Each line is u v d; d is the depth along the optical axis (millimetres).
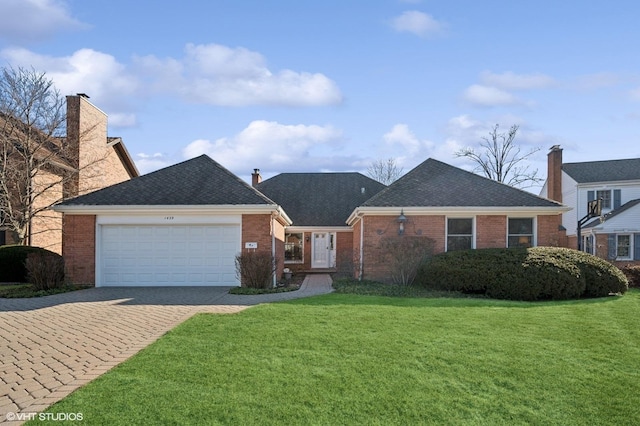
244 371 5613
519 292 12430
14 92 18859
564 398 5035
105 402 4641
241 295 12883
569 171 31750
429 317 8961
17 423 4211
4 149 18344
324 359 6137
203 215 15352
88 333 7863
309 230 25516
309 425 4266
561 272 12453
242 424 4246
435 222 16656
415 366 5906
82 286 14789
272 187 28516
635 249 26391
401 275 15609
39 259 14094
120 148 26766
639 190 28984
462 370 5797
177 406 4562
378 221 16766
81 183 22109
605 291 13133
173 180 16906
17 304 11320
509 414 4637
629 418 4594
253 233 15383
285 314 9195
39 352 6617
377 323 8336
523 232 16703
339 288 14523
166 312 9922
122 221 15336
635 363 6172
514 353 6520
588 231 27594
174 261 15414
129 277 15391
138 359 6082
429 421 4438
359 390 5090
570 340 7301
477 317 9031
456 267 13703
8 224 18344
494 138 40188
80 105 21688
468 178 18297
